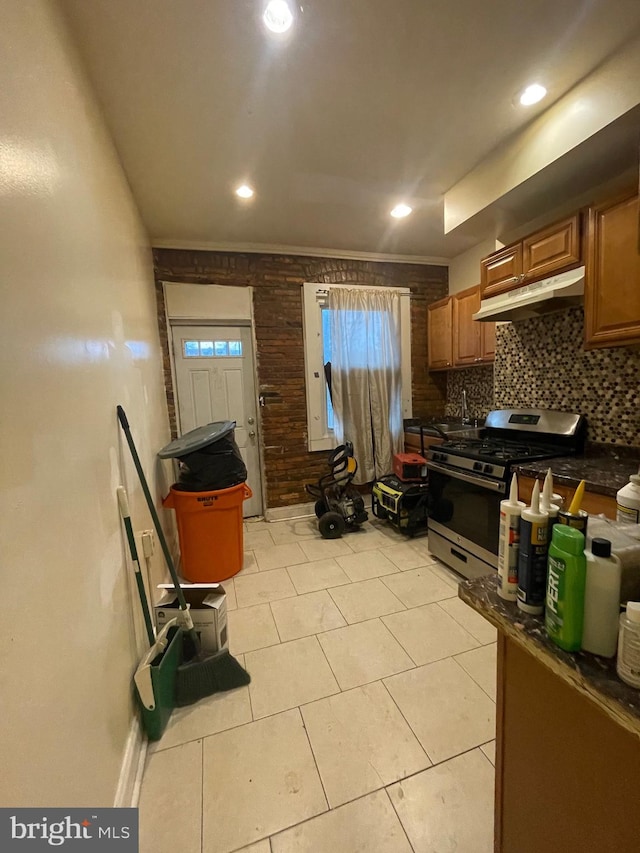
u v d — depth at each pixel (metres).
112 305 1.55
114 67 1.41
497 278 2.47
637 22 1.33
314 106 1.68
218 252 3.30
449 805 1.12
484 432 2.85
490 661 1.71
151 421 2.35
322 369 3.65
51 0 1.05
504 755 0.85
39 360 0.82
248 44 1.36
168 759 1.29
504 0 1.23
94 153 1.42
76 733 0.85
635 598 0.63
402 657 1.74
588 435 2.24
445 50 1.42
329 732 1.37
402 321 3.86
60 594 0.83
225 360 3.49
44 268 0.88
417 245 3.48
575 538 0.62
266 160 2.07
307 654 1.77
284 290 3.50
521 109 1.75
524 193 2.03
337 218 2.84
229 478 2.51
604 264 1.79
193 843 1.05
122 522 1.41
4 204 0.70
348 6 1.23
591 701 0.57
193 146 1.92
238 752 1.31
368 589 2.33
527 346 2.63
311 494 3.46
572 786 0.68
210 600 1.72
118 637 1.22
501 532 0.80
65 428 0.94
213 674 1.56
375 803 1.14
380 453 3.74
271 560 2.77
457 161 2.15
